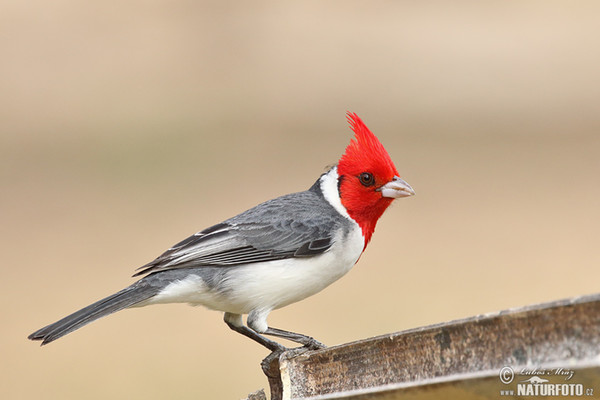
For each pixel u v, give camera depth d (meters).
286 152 18.58
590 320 3.44
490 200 16.30
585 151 18.86
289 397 4.67
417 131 20.47
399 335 4.13
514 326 3.69
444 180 17.50
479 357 3.81
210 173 17.50
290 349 5.94
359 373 4.36
